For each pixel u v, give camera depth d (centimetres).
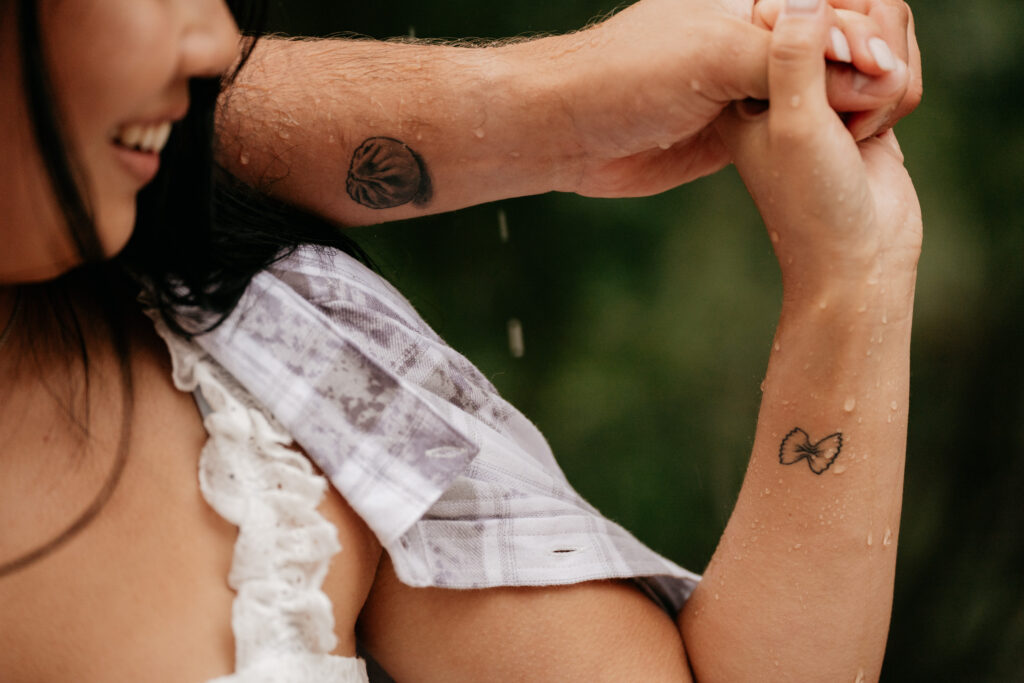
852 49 74
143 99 59
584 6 366
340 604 74
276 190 91
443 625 80
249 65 92
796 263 74
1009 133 342
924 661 321
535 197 378
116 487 71
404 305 90
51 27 56
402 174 90
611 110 81
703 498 352
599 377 365
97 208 61
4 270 63
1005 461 330
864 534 77
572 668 79
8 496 70
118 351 73
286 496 71
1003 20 343
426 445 75
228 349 73
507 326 377
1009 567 323
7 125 58
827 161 69
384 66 90
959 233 338
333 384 74
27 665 69
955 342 336
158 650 69
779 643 80
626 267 376
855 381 74
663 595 91
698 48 74
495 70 86
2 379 71
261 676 68
